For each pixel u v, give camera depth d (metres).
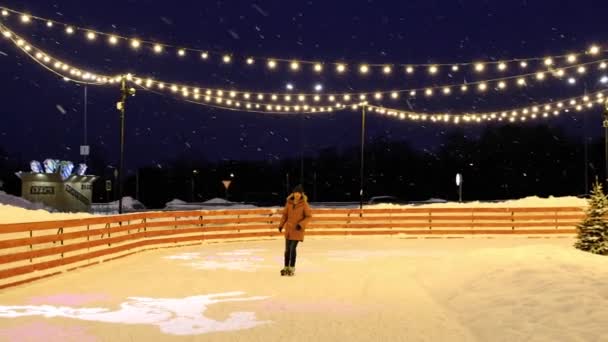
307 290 10.98
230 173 97.31
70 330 7.75
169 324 8.12
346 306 9.40
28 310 9.08
